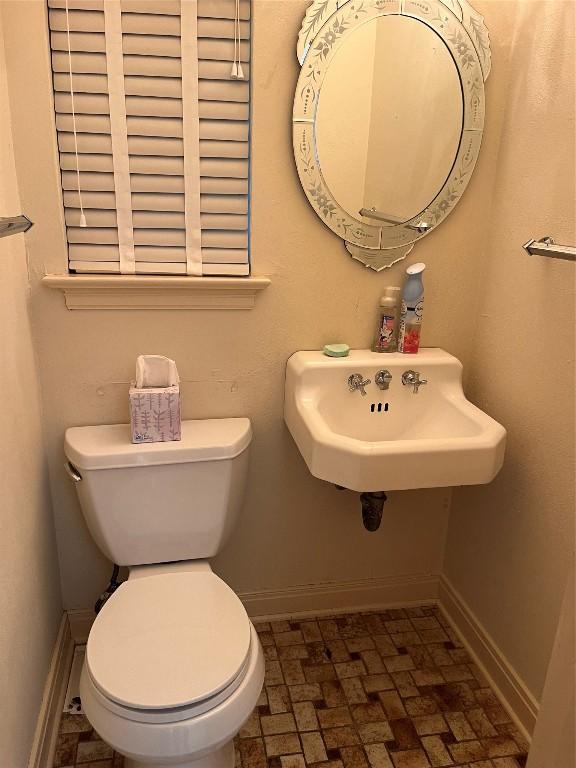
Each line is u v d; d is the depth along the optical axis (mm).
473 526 1807
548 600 1459
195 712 1101
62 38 1316
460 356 1764
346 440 1319
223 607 1326
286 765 1463
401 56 1432
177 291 1504
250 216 1510
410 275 1588
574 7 1267
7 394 1229
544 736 1142
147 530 1502
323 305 1619
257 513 1812
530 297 1471
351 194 1522
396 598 2010
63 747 1479
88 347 1520
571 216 1311
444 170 1557
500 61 1505
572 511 1360
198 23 1352
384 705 1639
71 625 1785
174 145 1430
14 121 1319
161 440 1474
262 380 1655
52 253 1431
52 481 1620
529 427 1505
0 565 1138
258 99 1413
